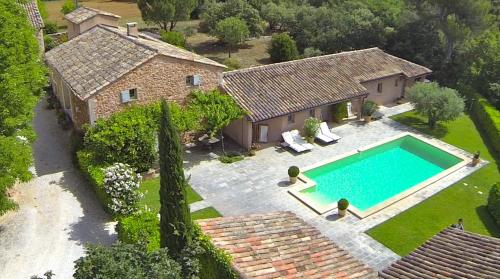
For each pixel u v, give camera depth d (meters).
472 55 44.97
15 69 22.75
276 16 61.53
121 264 12.62
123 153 27.62
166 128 14.89
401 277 14.95
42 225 23.83
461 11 45.12
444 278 14.52
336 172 30.92
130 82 28.89
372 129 37.03
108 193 23.16
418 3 47.69
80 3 84.19
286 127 34.44
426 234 24.20
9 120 21.80
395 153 33.75
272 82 34.88
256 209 25.98
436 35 48.34
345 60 40.16
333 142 34.47
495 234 24.30
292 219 18.34
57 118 36.97
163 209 15.67
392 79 41.50
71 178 28.42
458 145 34.97
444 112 36.25
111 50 32.03
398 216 25.72
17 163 21.00
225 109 30.75
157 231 21.00
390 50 50.50
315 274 14.73
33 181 27.83
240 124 32.66
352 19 52.03
